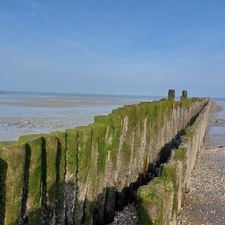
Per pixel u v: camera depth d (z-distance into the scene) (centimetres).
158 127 800
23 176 306
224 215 596
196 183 783
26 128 1722
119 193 574
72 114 2766
